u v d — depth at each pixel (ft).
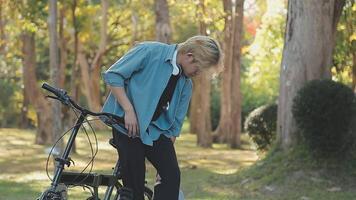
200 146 80.74
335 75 58.34
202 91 80.69
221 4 81.20
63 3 67.51
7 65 124.67
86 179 15.84
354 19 52.95
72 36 88.84
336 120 32.50
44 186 38.37
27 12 61.36
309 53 35.27
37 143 79.36
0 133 105.19
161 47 16.12
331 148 33.19
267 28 82.58
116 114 15.74
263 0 102.06
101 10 101.40
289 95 35.81
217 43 16.17
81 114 15.40
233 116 78.79
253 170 35.81
